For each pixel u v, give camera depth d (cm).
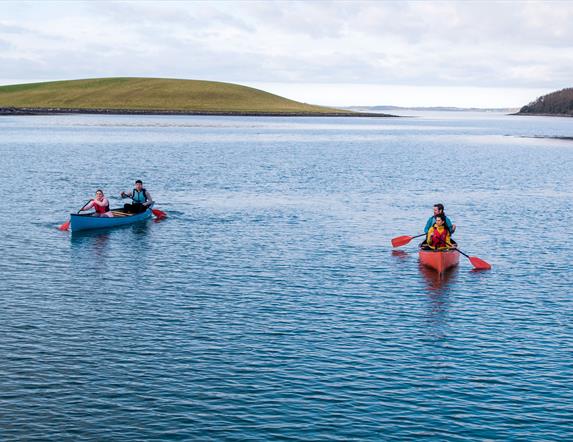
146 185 4350
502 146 9494
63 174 4819
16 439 1091
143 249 2483
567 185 4731
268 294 1917
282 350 1484
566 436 1130
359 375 1355
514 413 1206
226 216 3216
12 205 3369
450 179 5022
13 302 1798
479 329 1642
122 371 1358
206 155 6869
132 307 1775
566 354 1481
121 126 13188
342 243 2633
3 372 1338
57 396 1242
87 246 2519
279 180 4762
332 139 10656
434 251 2267
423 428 1150
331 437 1117
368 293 1944
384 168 5834
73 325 1623
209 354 1453
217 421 1162
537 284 2067
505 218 3256
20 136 9400
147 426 1142
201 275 2119
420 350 1495
